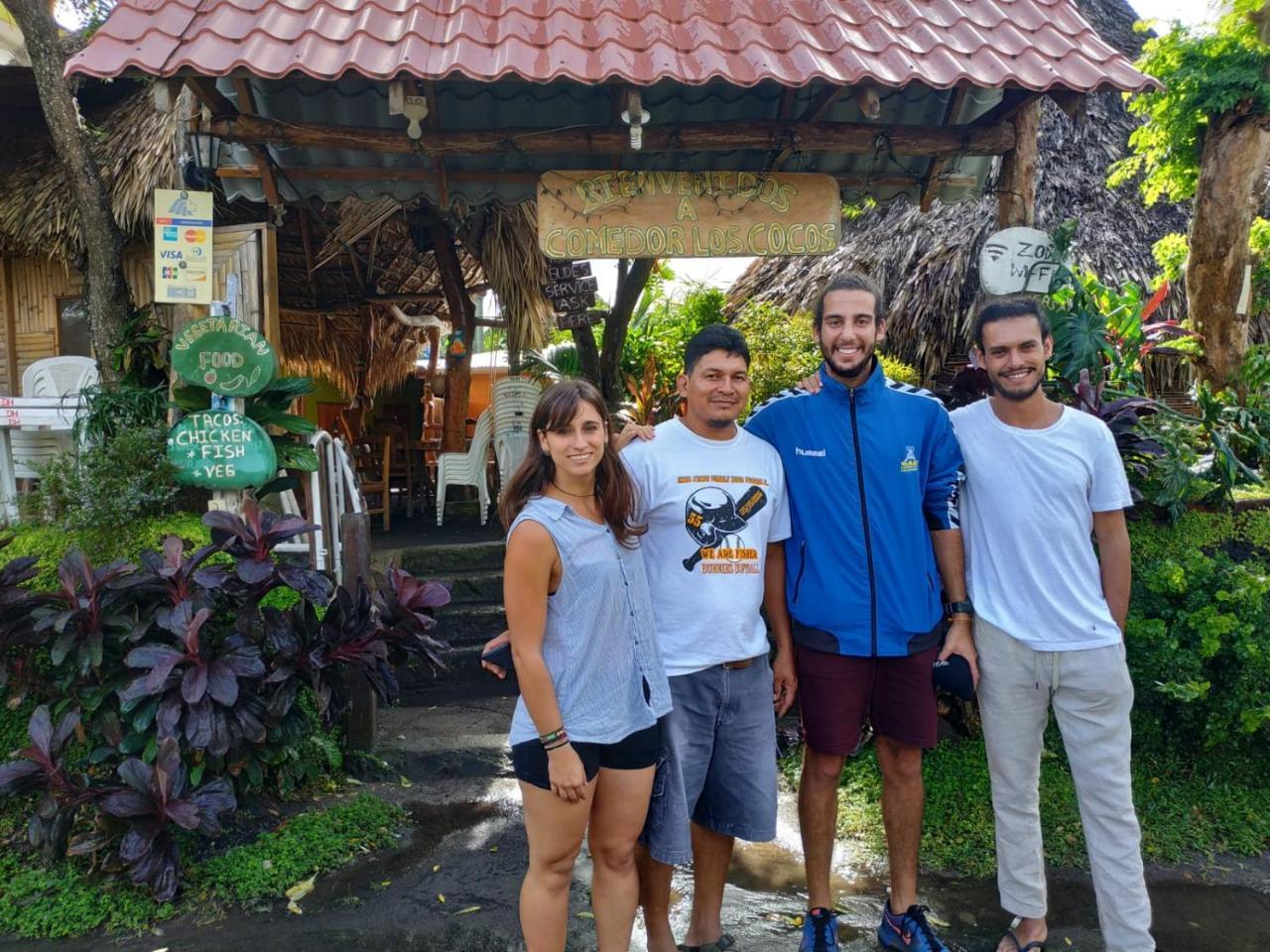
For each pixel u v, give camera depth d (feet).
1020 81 12.94
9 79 20.24
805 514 9.24
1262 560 13.98
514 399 24.29
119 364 16.29
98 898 10.33
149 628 11.22
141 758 10.88
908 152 14.67
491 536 22.16
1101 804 8.99
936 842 11.64
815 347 24.90
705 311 31.55
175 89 12.22
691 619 8.57
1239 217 17.60
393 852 11.55
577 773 7.40
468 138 13.94
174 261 13.73
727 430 8.95
